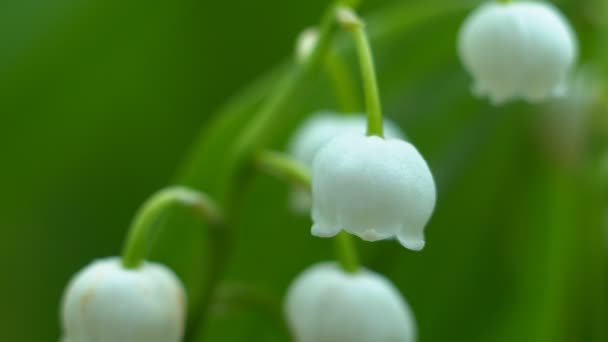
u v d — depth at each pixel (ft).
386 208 0.43
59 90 0.69
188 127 0.69
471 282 0.60
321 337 0.48
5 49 0.68
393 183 0.43
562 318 0.60
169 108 0.69
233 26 0.70
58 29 0.68
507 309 0.60
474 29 0.49
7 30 0.68
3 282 0.65
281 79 0.52
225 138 0.53
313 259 0.55
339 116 0.52
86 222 0.68
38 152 0.69
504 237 0.60
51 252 0.67
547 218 0.60
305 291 0.48
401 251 0.58
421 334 0.60
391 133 0.51
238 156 0.48
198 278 0.49
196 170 0.53
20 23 0.68
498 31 0.48
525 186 0.60
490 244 0.60
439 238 0.59
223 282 0.55
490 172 0.59
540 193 0.60
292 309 0.49
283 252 0.55
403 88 0.57
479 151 0.59
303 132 0.52
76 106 0.70
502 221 0.60
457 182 0.59
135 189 0.69
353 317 0.48
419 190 0.44
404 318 0.48
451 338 0.60
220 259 0.49
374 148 0.44
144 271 0.47
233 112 0.52
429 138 0.58
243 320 0.54
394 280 0.59
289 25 0.70
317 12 0.69
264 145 0.48
